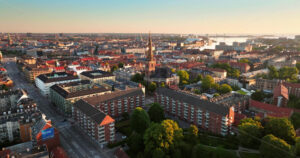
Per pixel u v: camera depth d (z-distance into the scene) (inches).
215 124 6279.5
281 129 5393.7
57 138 5590.6
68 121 7362.2
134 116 6131.9
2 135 5910.4
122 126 6884.8
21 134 5979.3
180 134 5295.3
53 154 5162.4
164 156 4862.2
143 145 5502.0
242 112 7751.0
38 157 4512.8
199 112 6747.1
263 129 5674.2
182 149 5172.2
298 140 4928.6
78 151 5565.9
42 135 5354.3
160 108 6948.8
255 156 5132.9
